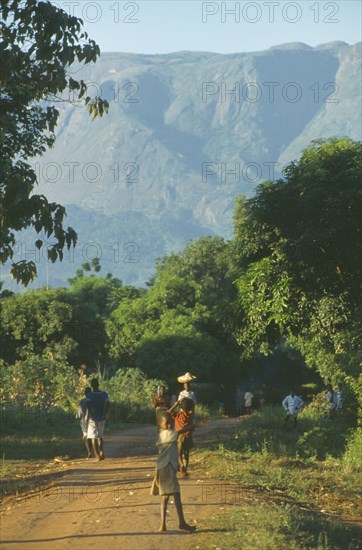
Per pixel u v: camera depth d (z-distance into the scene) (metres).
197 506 18.86
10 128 24.34
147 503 19.45
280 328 39.75
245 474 25.25
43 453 35.56
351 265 37.25
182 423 25.00
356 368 34.22
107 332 104.38
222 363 103.38
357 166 37.47
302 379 153.00
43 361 60.31
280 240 38.34
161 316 104.12
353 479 26.61
